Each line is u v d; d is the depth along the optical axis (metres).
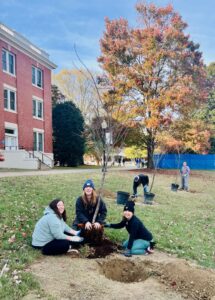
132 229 5.62
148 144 30.33
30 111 28.53
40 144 30.73
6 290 3.68
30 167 24.48
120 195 10.42
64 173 19.17
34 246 5.22
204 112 47.81
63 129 36.00
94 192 5.98
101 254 5.36
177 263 4.89
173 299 3.87
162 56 28.48
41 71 30.92
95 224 5.68
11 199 8.60
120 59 28.61
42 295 3.69
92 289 4.00
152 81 28.55
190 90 28.11
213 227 9.45
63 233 5.42
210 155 40.91
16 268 4.36
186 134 29.86
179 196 15.21
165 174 26.36
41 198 9.40
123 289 4.09
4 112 24.66
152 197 11.75
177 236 7.48
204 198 15.52
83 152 37.00
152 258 5.48
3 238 5.50
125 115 20.28
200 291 4.14
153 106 27.47
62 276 4.32
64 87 47.72
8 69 25.39
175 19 29.30
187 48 30.30
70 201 9.66
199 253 6.39
